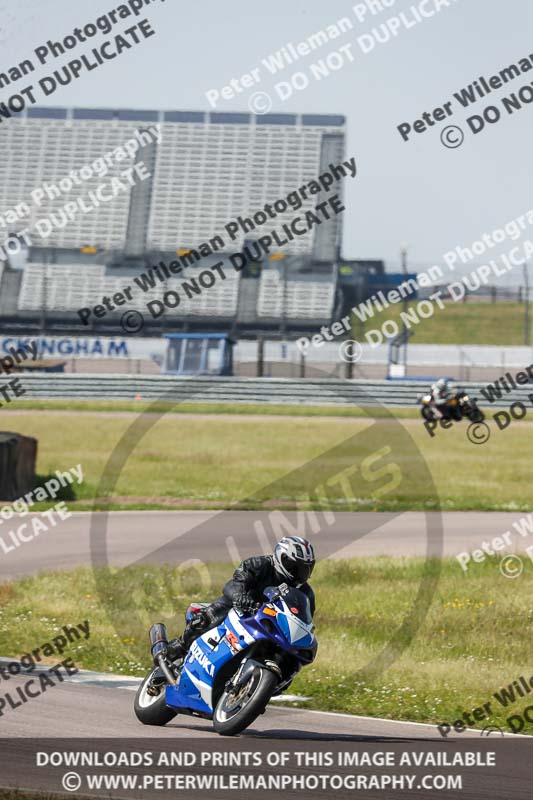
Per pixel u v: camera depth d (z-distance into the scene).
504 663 41.66
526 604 52.59
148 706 28.22
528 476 119.12
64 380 177.50
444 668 39.75
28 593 54.78
